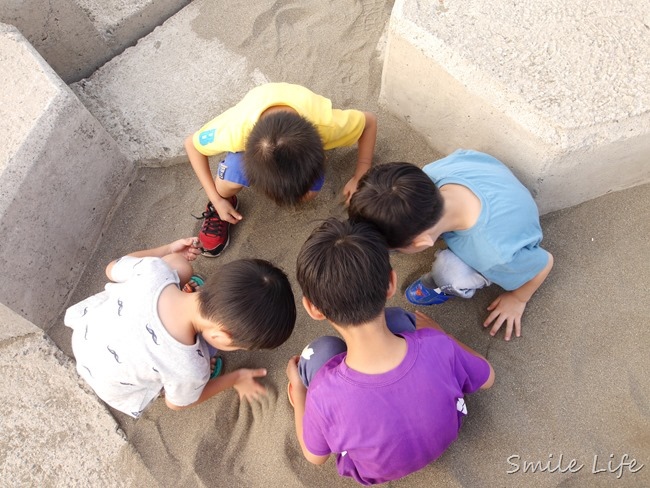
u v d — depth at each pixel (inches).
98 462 64.6
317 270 48.8
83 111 69.6
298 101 64.9
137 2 88.9
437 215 53.6
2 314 66.3
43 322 71.6
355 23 88.4
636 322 63.9
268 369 67.6
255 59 86.3
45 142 65.5
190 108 83.0
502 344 65.3
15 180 63.2
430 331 53.4
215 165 80.6
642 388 60.5
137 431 65.6
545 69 61.7
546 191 66.7
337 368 50.6
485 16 64.8
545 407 61.1
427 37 64.3
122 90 85.0
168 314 55.9
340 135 67.4
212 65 86.2
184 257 67.6
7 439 66.6
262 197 77.5
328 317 50.2
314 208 75.9
